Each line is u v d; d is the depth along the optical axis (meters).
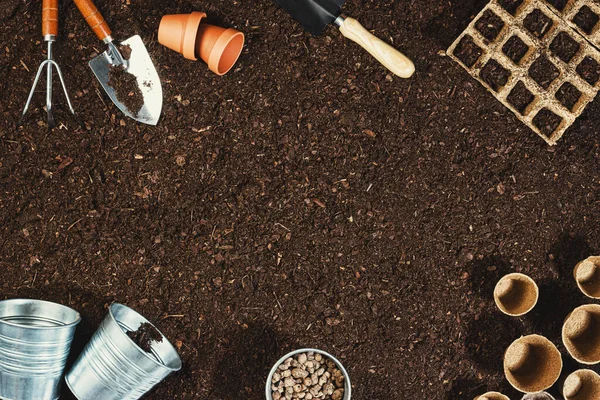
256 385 1.50
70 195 1.48
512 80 1.42
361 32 1.38
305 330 1.51
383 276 1.51
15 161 1.46
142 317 1.42
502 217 1.51
